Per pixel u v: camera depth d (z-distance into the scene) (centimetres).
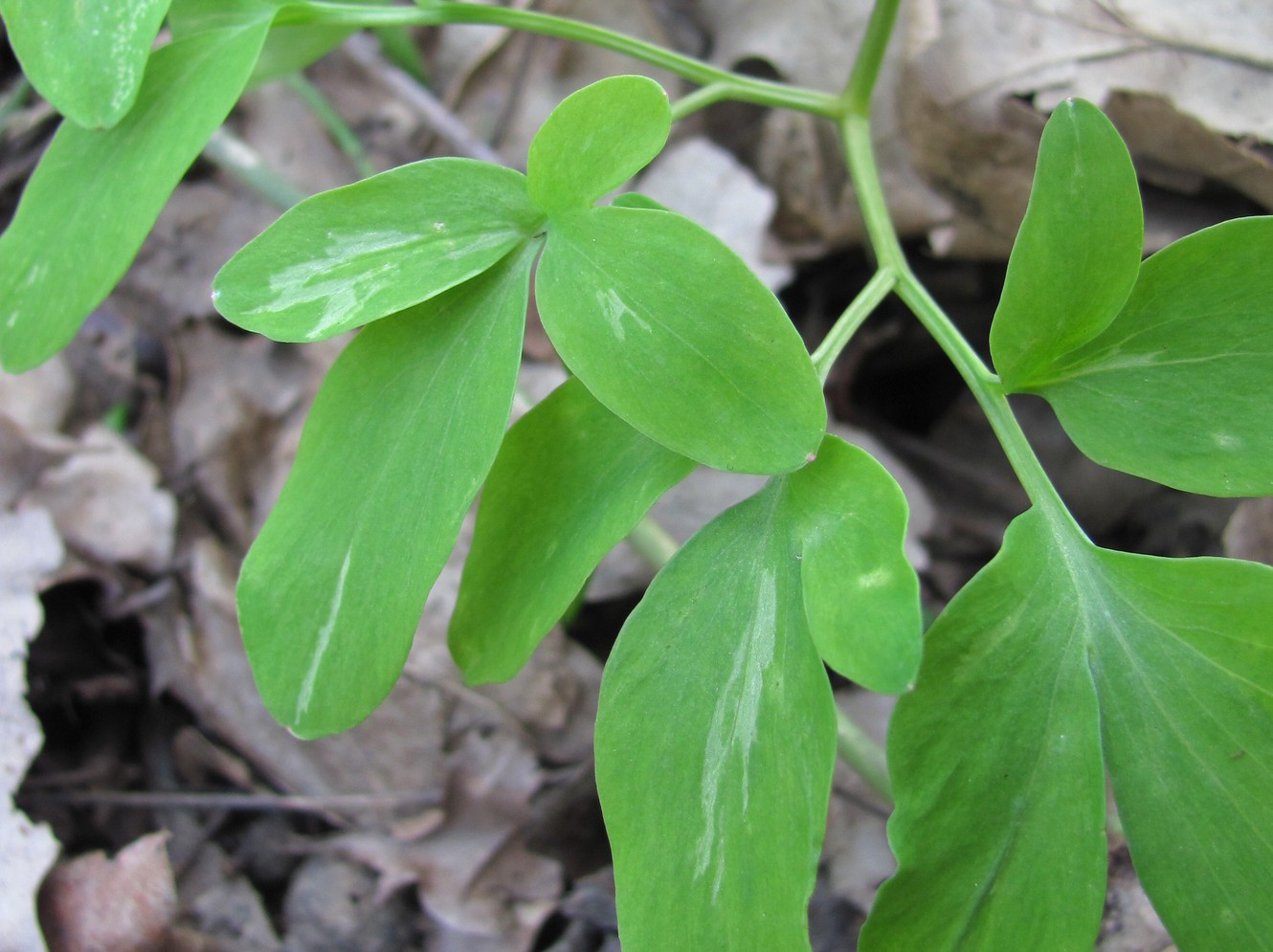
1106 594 9
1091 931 9
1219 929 9
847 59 18
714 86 13
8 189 19
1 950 14
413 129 20
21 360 11
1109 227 9
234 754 16
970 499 18
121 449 17
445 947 15
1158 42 15
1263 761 9
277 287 10
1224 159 15
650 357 9
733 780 9
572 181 9
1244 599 9
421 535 9
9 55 20
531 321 18
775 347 9
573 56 20
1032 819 9
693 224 9
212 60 11
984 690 9
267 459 18
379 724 16
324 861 15
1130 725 9
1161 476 9
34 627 15
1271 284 9
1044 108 15
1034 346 10
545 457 10
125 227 11
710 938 9
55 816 15
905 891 9
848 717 14
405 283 10
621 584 16
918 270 18
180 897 15
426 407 10
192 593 17
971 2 16
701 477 17
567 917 15
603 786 9
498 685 16
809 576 9
